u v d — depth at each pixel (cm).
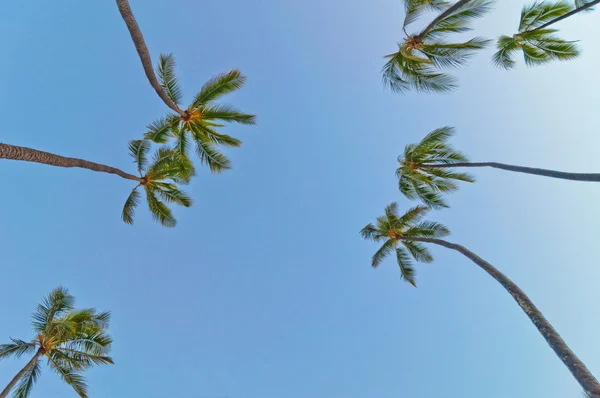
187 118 1648
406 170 1850
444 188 1858
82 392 1598
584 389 675
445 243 1652
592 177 1068
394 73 1580
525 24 1605
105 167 1448
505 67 1761
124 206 1825
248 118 1645
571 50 1531
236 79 1524
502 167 1484
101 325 1606
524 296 1041
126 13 820
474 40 1427
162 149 1694
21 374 1479
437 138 1716
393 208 2073
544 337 876
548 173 1244
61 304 1581
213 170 1802
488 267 1280
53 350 1608
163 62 1524
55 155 1105
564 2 1484
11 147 913
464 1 1290
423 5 1428
